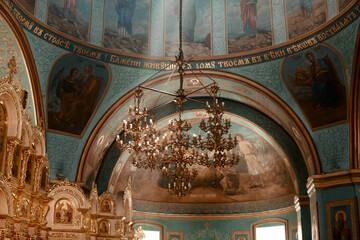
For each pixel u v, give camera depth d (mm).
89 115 17719
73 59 16812
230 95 20531
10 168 12109
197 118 22359
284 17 17109
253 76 18109
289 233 21922
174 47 18219
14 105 12289
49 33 15773
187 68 18156
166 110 21391
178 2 18453
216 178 24438
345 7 14773
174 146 13672
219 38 18125
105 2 17531
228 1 18203
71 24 16531
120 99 18219
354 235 15531
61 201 15367
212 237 23891
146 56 17969
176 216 24078
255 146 23000
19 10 14430
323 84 16812
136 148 13477
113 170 20750
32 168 13789
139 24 18094
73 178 17438
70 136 17375
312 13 16234
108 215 17562
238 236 23656
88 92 17531
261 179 23484
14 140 12172
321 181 16781
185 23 18359
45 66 16094
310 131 17453
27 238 13266
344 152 16516
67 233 15172
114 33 17609
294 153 20375
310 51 16594
